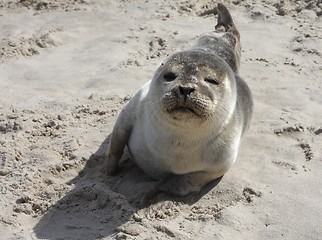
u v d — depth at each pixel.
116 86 9.54
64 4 13.62
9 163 7.27
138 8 13.55
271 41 11.76
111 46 11.34
